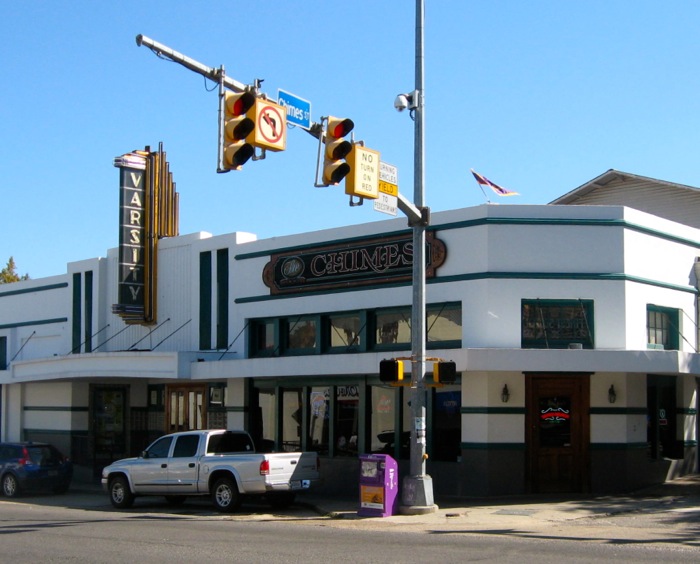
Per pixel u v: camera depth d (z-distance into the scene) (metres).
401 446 22.34
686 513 17.70
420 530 16.09
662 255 22.44
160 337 28.94
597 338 20.77
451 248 21.62
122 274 28.50
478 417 20.75
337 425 24.00
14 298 35.41
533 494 20.70
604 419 20.97
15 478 24.94
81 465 30.89
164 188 29.88
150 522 18.00
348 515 18.50
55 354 33.03
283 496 20.83
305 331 24.98
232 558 12.45
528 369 19.55
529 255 20.94
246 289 26.42
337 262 24.05
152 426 30.48
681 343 22.80
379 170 14.72
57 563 12.23
